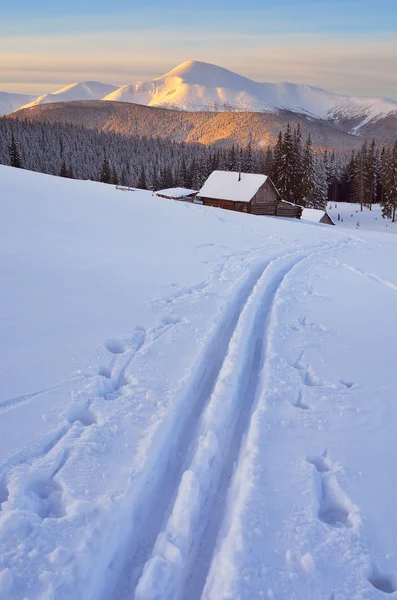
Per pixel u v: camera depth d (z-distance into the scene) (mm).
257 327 8086
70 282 9461
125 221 19172
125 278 10180
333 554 3211
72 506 3441
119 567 3197
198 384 5785
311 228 24641
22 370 5629
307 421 4961
